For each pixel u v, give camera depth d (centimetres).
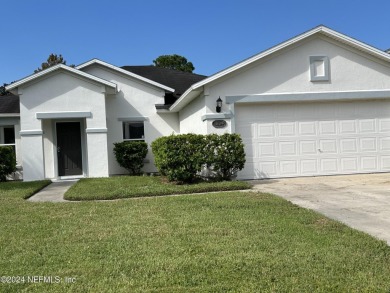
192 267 406
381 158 1232
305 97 1178
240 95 1161
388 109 1238
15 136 1598
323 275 380
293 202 773
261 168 1176
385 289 348
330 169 1207
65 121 1494
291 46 1175
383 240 497
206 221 600
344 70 1202
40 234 553
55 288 363
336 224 573
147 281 375
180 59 5094
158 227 572
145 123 1616
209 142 1077
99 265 419
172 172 1052
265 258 427
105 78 1598
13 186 1128
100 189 986
